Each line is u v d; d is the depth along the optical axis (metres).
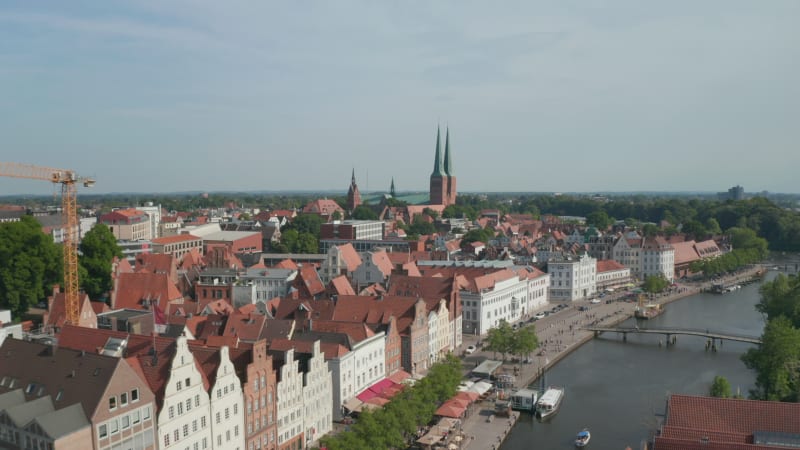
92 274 194.38
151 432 84.12
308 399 113.50
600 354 188.62
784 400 119.50
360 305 159.62
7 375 90.62
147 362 89.62
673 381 161.12
